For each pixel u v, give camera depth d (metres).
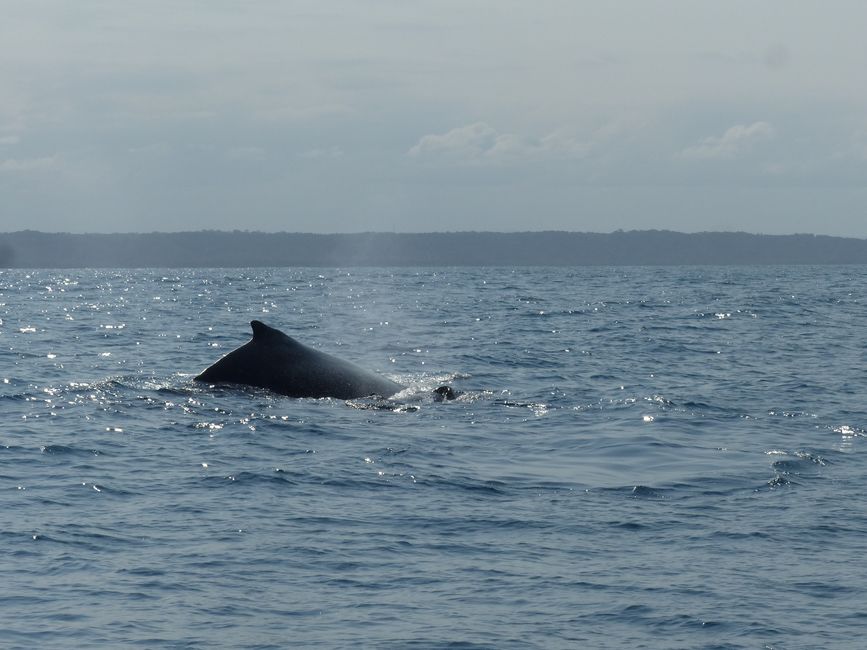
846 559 22.22
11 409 39.88
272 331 45.78
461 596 20.08
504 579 21.00
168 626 18.61
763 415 40.81
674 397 45.44
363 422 38.09
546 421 38.97
